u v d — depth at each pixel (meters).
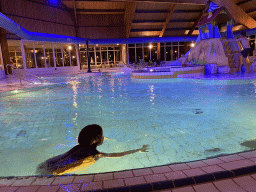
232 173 1.24
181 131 2.71
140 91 6.57
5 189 1.17
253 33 19.52
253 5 18.23
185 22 22.33
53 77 13.55
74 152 1.72
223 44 12.35
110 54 25.94
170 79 10.07
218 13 12.29
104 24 21.11
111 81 10.20
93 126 1.74
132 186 1.15
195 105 4.26
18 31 10.96
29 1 15.27
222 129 2.71
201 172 1.26
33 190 1.15
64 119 3.54
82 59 24.55
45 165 1.78
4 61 14.23
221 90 6.01
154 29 22.70
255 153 1.49
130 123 3.17
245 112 3.52
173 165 1.39
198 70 11.41
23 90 7.28
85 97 5.77
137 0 16.16
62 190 1.15
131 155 1.97
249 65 11.77
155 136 2.55
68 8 18.94
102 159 1.88
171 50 25.64
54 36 16.78
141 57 25.02
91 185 1.19
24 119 3.59
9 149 2.29
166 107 4.20
